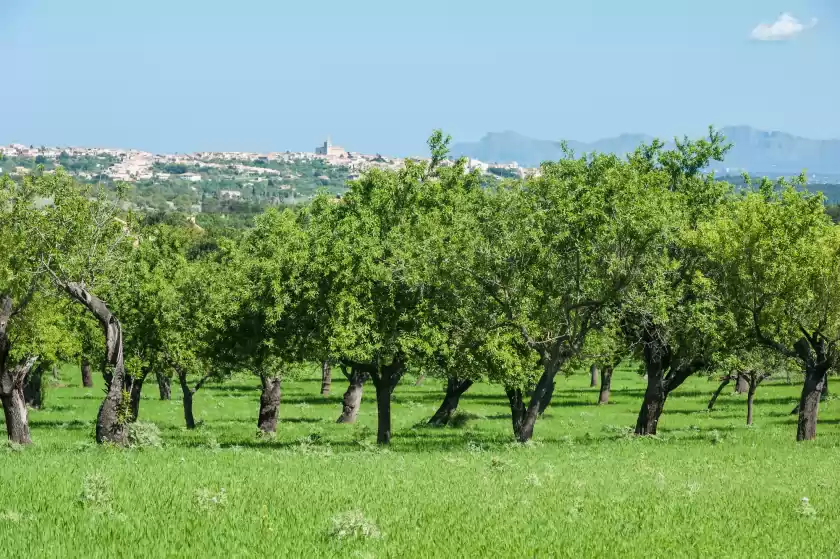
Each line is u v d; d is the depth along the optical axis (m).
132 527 15.08
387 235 41.75
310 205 51.28
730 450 37.19
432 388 96.00
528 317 39.84
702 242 41.56
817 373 43.56
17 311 37.25
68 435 49.19
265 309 40.09
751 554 14.86
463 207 43.31
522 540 15.16
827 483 25.28
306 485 21.34
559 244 38.31
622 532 16.25
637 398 84.50
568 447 38.81
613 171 39.12
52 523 15.24
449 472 25.80
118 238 37.53
